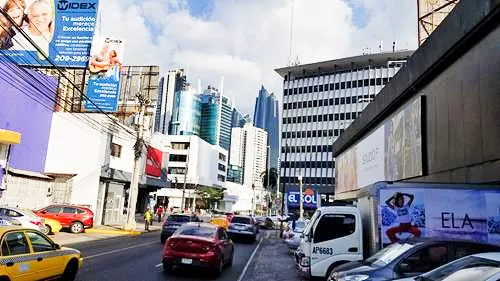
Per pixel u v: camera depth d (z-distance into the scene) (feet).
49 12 99.81
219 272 42.96
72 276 32.68
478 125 37.50
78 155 104.12
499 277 16.37
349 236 37.42
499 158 33.88
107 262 45.16
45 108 101.30
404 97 56.18
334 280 26.45
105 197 114.83
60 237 72.08
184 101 480.64
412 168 52.60
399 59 319.27
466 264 19.27
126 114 124.67
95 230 90.79
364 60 326.24
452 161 42.37
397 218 33.01
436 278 19.69
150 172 142.61
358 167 84.99
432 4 67.82
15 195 88.94
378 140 69.72
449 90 43.55
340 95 334.65
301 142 344.69
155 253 56.13
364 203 39.65
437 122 46.26
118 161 119.14
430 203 32.99
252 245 85.30
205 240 41.52
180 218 75.61
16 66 89.04
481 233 32.22
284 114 357.61
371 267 25.62
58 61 98.78
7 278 24.56
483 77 36.91
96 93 108.06
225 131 552.41
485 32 36.65
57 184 101.30
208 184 353.31
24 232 27.50
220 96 545.85
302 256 39.68
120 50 109.70
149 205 136.87
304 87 353.10
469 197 32.78
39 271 27.73
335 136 330.54
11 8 98.02
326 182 327.47
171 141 333.01
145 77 126.21
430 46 45.55
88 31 99.60
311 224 40.45
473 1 36.24
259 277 42.70
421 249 25.12
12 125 88.63
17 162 90.99
